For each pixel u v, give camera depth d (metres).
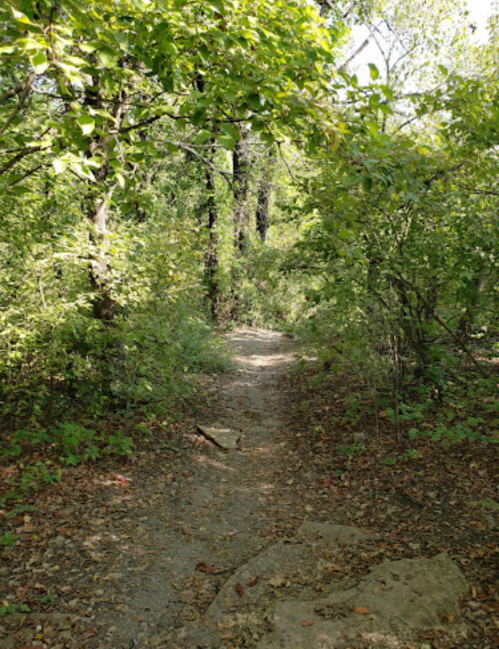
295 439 7.51
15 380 5.88
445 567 3.64
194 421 8.32
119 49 3.70
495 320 6.93
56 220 6.66
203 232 9.39
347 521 4.81
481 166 5.58
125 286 6.61
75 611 3.56
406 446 5.97
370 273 6.36
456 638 3.00
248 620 3.39
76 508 4.98
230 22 3.72
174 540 4.69
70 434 5.85
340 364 6.72
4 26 3.47
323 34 6.26
